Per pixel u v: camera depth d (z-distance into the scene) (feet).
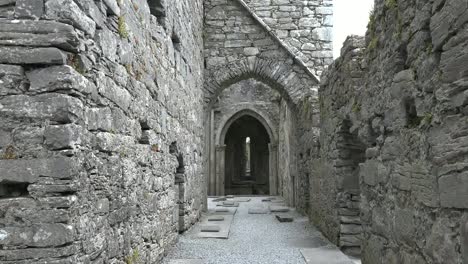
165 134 20.52
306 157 35.55
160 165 19.34
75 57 10.36
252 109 70.74
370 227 15.26
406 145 11.32
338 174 22.48
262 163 89.76
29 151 9.57
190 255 21.17
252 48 40.06
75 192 9.83
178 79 24.70
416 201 10.70
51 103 9.65
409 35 10.89
